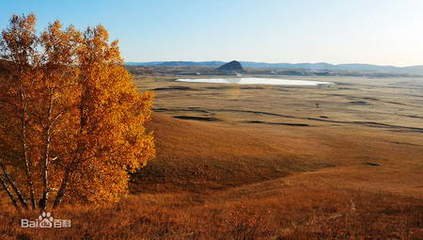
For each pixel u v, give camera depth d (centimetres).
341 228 2062
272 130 9219
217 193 4197
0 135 2372
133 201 3172
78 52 2250
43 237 1588
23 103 2234
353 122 11975
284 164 5744
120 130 2322
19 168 2538
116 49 2362
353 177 4878
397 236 1897
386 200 3164
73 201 2620
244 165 5438
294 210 2684
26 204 2431
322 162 6106
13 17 2178
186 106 14388
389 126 11375
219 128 8112
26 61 2186
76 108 2264
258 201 3131
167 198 3716
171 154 5462
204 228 1914
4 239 1498
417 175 5116
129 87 2420
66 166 2345
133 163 2428
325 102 18062
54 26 2225
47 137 2284
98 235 1666
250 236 1805
